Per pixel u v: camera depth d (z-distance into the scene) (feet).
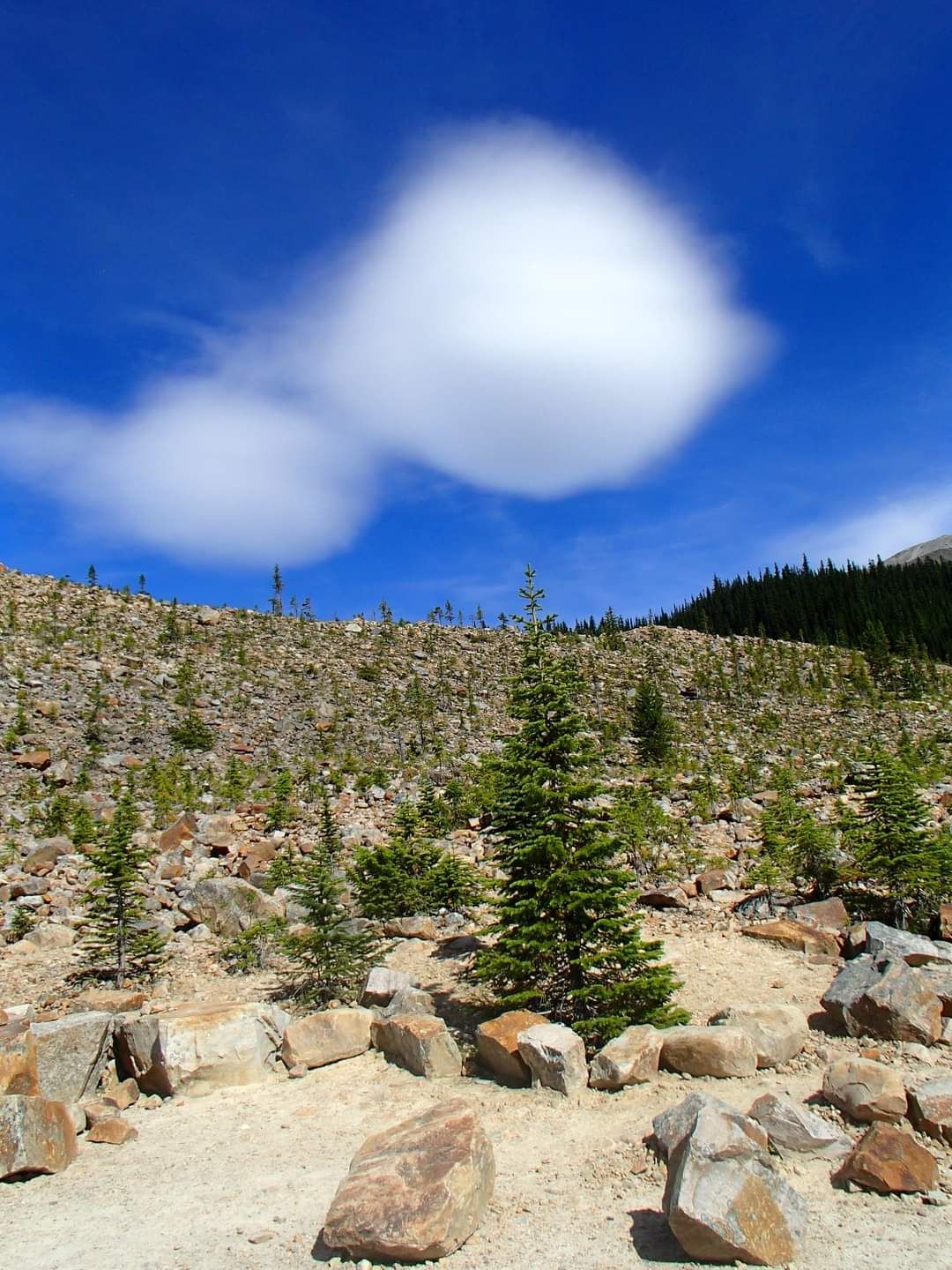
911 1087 29.27
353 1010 43.11
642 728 186.70
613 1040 35.91
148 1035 39.50
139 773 144.15
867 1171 24.50
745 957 50.37
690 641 314.14
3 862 85.35
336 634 278.87
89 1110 35.99
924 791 102.06
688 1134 25.13
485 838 86.53
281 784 124.57
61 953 61.93
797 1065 35.14
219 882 68.44
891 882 53.47
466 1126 26.71
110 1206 28.04
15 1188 29.71
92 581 287.07
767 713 222.48
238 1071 38.99
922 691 253.03
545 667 43.39
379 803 125.80
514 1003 41.70
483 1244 23.77
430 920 63.31
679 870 72.18
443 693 228.84
